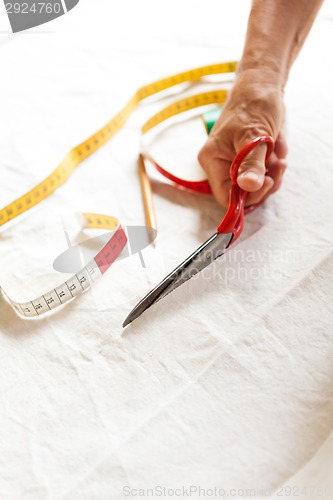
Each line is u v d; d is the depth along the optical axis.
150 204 0.95
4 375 0.78
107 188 1.00
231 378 0.74
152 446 0.69
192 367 0.75
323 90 1.11
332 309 0.79
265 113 0.88
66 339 0.80
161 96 1.18
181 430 0.70
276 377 0.73
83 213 0.95
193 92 1.18
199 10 1.34
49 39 1.30
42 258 0.90
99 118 1.12
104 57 1.25
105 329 0.80
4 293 0.86
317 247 0.86
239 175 0.83
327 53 1.19
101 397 0.74
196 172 1.01
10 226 0.95
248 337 0.77
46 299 0.82
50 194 0.99
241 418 0.70
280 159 0.93
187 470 0.67
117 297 0.84
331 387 0.71
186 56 1.24
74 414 0.73
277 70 0.91
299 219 0.90
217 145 0.91
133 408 0.73
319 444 0.67
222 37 1.27
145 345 0.78
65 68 1.23
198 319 0.80
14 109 1.16
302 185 0.95
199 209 0.95
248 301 0.81
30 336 0.81
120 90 1.17
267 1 0.90
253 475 0.66
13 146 1.09
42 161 1.06
